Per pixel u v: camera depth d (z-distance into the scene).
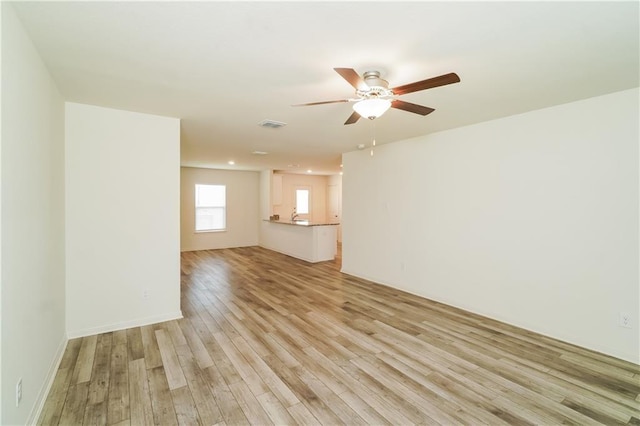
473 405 2.04
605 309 2.74
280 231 8.23
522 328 3.29
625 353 2.63
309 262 6.94
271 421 1.89
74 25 1.66
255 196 9.41
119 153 3.17
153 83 2.46
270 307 3.95
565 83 2.46
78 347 2.80
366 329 3.27
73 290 2.99
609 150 2.70
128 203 3.23
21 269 1.67
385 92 2.09
